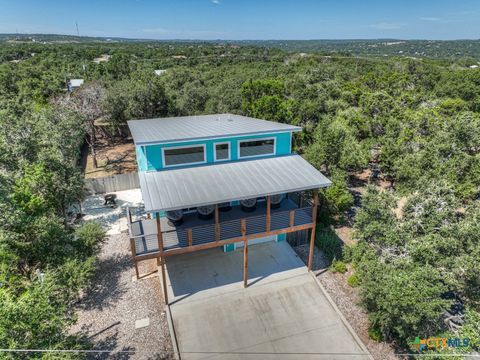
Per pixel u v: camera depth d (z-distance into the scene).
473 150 20.48
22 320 8.27
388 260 12.95
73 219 20.61
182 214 15.47
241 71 69.31
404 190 18.84
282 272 15.82
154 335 12.23
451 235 12.20
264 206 17.17
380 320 11.09
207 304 13.73
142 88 35.19
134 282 15.07
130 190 26.39
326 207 20.25
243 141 16.77
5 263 11.26
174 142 14.80
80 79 54.38
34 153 17.72
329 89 43.28
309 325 12.80
